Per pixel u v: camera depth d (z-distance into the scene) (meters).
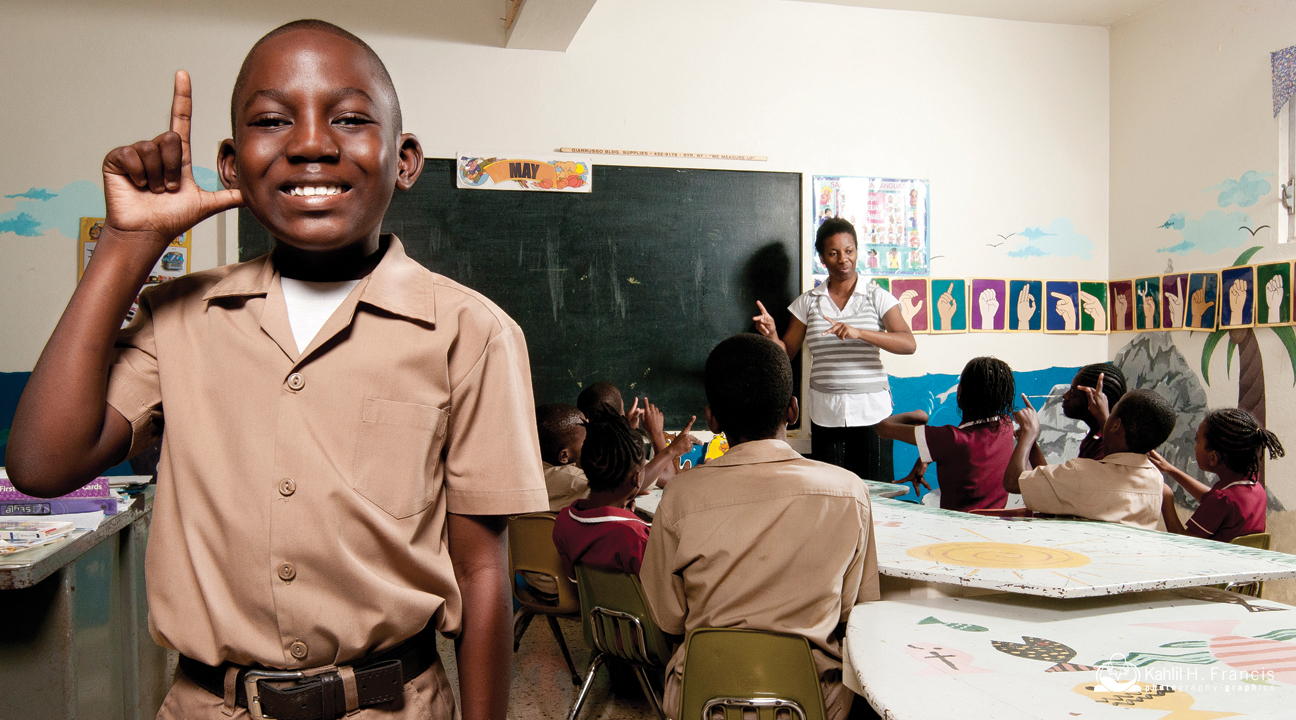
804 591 1.30
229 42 3.14
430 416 0.73
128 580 1.93
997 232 3.87
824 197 3.65
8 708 1.44
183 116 0.71
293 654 0.67
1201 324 3.54
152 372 0.72
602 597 1.81
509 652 0.79
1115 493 2.00
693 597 1.39
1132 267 3.90
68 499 1.66
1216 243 3.49
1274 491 3.27
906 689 0.88
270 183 0.67
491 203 3.36
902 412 3.77
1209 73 3.51
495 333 0.78
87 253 3.05
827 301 3.43
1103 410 2.54
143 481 2.12
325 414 0.69
